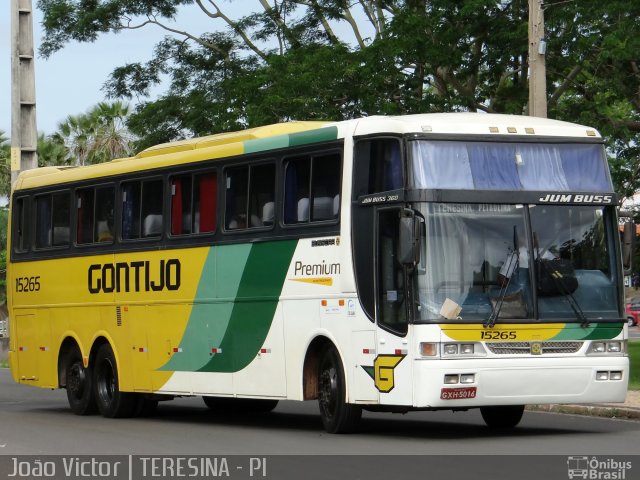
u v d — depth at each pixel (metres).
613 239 21.92
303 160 23.34
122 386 28.33
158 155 27.80
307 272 23.02
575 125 22.38
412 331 20.67
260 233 24.27
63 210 30.78
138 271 27.86
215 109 46.28
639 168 45.00
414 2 43.12
